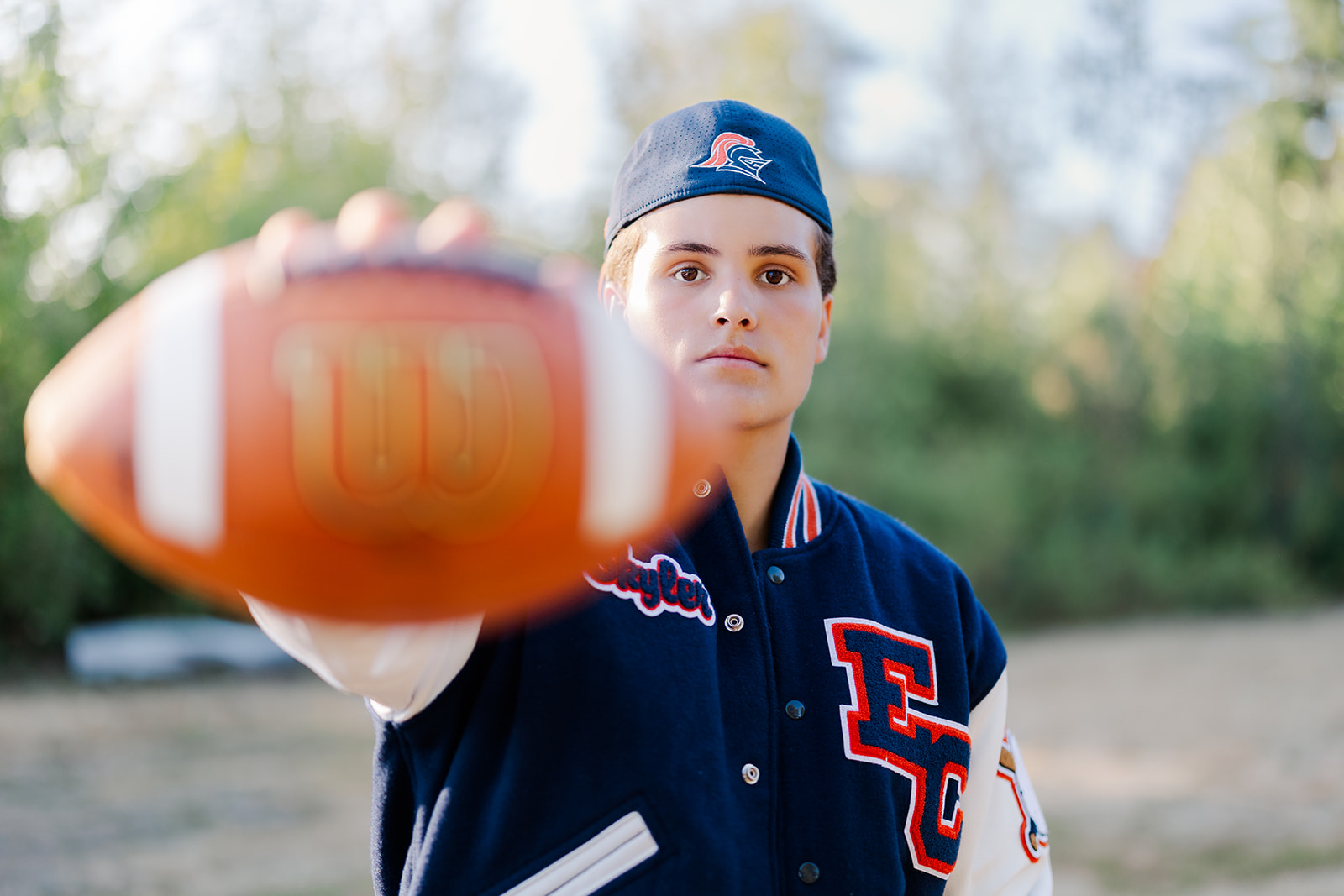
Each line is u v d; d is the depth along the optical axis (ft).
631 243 4.36
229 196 38.81
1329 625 48.83
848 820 3.93
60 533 34.91
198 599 38.47
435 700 3.61
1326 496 60.80
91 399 2.67
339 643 3.19
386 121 44.19
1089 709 29.22
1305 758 22.98
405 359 2.53
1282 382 60.13
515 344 2.61
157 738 24.43
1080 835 17.97
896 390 54.54
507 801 3.54
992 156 57.26
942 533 52.19
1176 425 60.29
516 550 2.62
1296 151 58.03
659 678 3.71
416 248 2.73
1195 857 16.61
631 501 2.72
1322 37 56.85
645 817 3.55
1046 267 59.67
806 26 53.67
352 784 20.34
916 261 57.57
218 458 2.54
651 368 2.84
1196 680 33.71
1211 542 59.93
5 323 31.45
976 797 4.60
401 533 2.54
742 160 4.18
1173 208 59.93
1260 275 60.29
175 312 2.67
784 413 4.22
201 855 16.05
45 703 28.71
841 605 4.28
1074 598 52.90
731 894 3.57
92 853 16.06
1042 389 59.47
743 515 4.39
